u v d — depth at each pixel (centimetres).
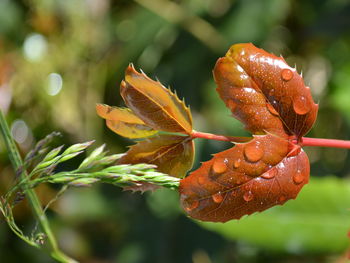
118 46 99
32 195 40
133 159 39
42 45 96
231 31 92
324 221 63
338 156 97
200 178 38
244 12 92
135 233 92
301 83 39
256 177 38
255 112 39
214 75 39
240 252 88
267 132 39
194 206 38
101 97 99
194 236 89
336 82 84
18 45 95
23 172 39
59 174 38
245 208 38
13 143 40
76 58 97
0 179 94
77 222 100
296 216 64
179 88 95
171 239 89
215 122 90
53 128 95
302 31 98
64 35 97
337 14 95
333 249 63
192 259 88
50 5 95
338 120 98
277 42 98
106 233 101
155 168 39
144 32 97
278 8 90
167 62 97
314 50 99
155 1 97
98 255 101
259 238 64
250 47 39
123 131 40
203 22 94
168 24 96
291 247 64
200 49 95
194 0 96
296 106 39
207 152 87
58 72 96
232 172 38
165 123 39
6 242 96
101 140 97
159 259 89
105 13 99
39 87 95
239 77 39
